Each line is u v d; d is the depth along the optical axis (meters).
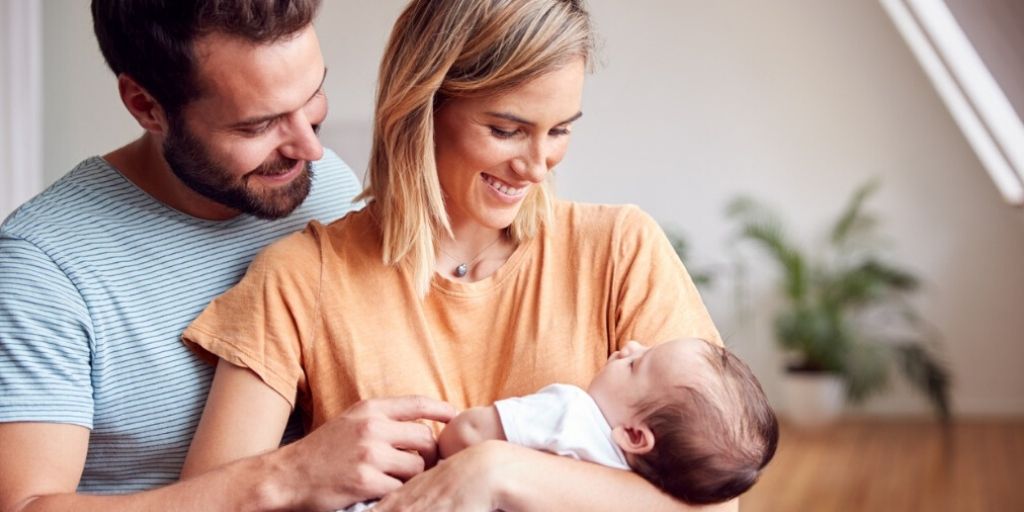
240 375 1.52
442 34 1.45
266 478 1.38
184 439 1.61
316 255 1.58
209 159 1.49
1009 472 6.03
